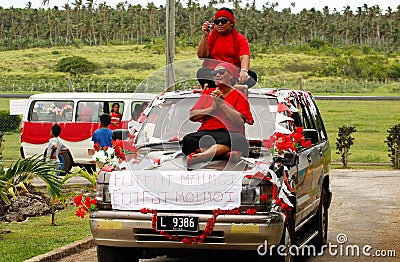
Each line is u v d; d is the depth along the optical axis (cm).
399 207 1373
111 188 691
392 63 9219
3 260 830
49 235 1013
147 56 11275
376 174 2045
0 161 1214
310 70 9125
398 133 2300
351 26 13662
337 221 1205
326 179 1005
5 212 1178
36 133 1911
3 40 13912
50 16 14575
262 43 11775
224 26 793
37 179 1831
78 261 863
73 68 9669
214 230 656
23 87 6581
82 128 1891
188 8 10844
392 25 13600
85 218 1192
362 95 5816
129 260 734
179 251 714
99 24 14362
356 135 3362
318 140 969
